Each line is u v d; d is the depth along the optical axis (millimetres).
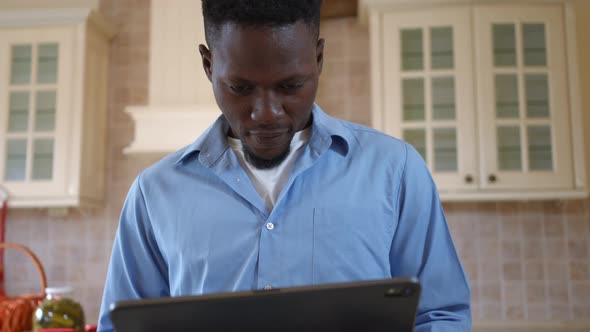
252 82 904
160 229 1094
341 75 2908
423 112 2545
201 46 1063
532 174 2484
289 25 883
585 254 2736
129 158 2986
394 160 1080
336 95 2898
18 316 2359
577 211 2756
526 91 2539
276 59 881
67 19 2789
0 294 2684
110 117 3021
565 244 2744
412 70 2564
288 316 675
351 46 2918
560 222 2756
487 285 2750
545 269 2744
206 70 1073
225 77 917
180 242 1062
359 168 1069
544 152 2506
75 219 2973
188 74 2686
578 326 2674
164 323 666
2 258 2799
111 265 1150
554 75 2531
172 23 2725
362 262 1011
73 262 2945
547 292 2730
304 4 904
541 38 2561
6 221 2986
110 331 1123
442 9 2578
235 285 1014
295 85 922
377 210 1038
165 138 2605
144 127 2623
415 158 1094
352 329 689
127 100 3027
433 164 2520
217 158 1096
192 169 1122
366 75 2896
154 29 2727
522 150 2502
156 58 2705
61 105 2750
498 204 2787
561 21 2555
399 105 2547
